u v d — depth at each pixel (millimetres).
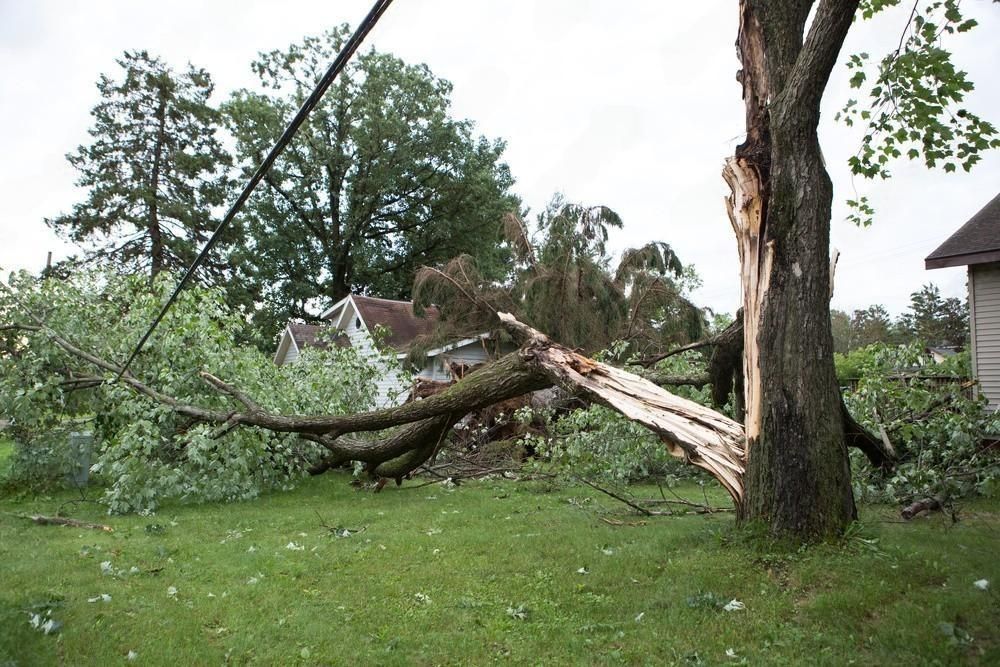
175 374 8625
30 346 8602
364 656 3340
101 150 28047
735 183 4879
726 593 3887
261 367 9859
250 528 6473
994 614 3299
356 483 9359
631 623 3627
